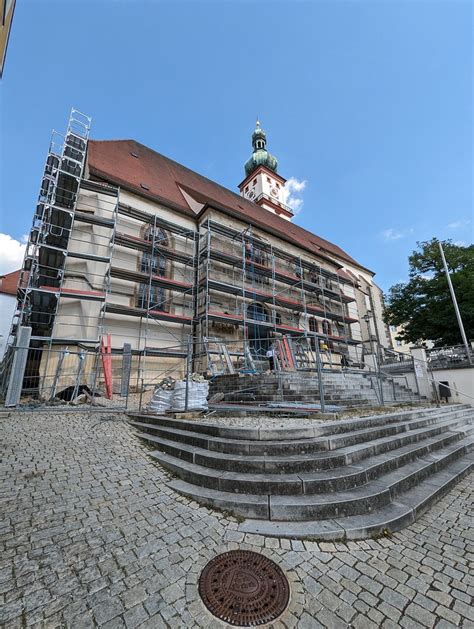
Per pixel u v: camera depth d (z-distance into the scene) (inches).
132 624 74.9
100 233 552.1
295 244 924.6
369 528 116.0
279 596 85.5
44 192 522.0
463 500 154.6
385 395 404.2
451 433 271.3
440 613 80.5
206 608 80.5
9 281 985.5
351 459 157.9
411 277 928.3
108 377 397.1
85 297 472.1
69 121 549.3
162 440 207.3
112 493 142.2
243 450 161.8
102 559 97.7
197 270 678.5
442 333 821.9
